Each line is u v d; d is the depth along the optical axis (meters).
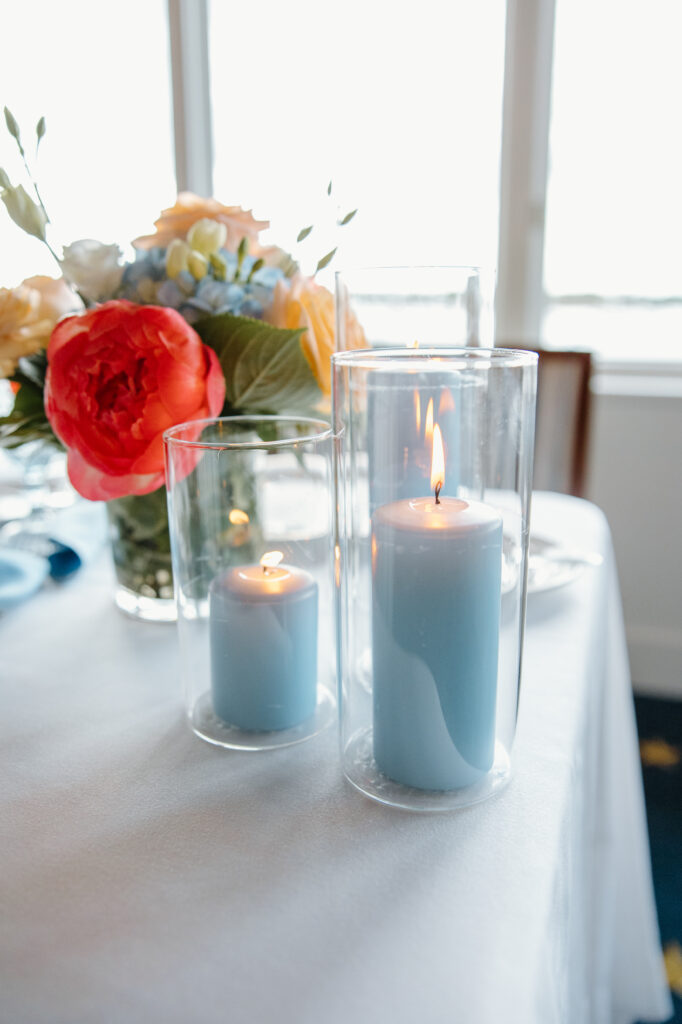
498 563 0.38
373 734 0.41
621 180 1.83
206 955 0.30
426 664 0.38
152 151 2.05
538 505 0.96
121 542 0.63
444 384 0.46
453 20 1.80
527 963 0.30
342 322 0.58
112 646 0.60
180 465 0.45
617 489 1.84
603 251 1.89
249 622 0.44
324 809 0.40
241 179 2.03
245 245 0.56
